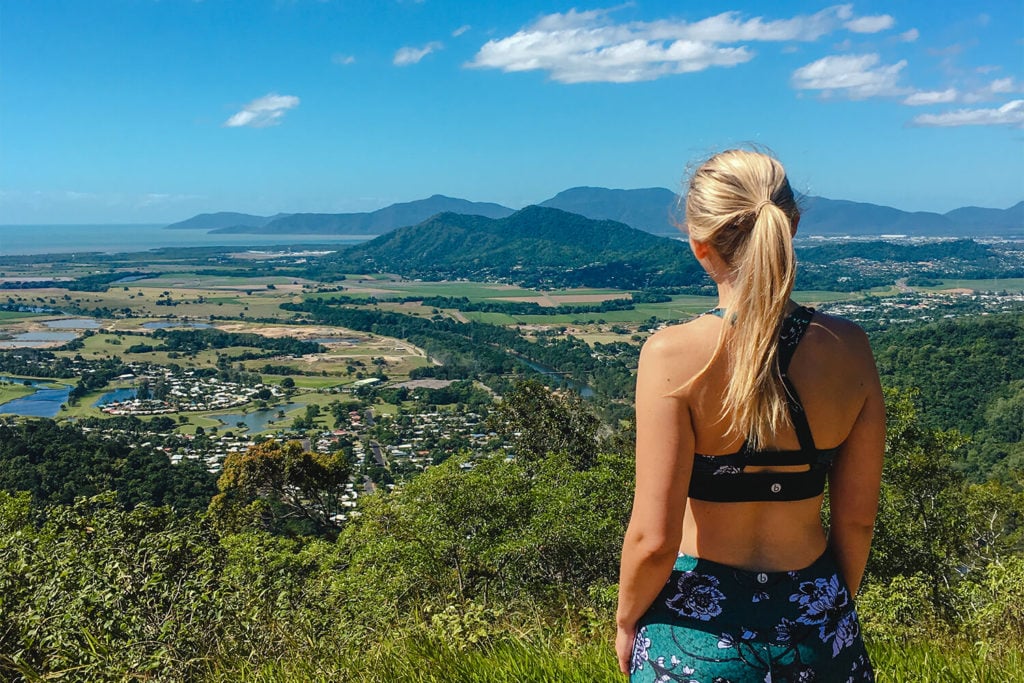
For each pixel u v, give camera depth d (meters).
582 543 9.98
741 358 1.42
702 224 1.53
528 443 20.44
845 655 1.57
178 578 4.43
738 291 1.44
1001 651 3.12
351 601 6.91
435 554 9.77
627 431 21.33
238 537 10.41
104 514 5.52
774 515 1.53
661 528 1.48
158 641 3.50
